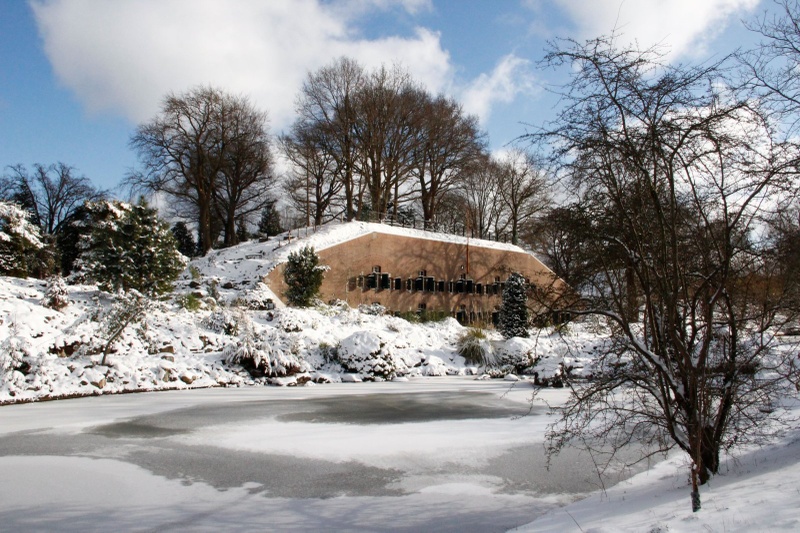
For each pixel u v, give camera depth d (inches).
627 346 247.9
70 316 722.2
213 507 243.6
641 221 239.9
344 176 1899.6
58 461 310.3
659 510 199.8
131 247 828.6
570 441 367.9
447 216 2175.2
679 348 231.3
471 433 393.4
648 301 237.1
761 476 230.4
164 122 1691.7
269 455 330.6
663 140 229.8
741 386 249.6
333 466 309.6
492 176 2117.4
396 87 1800.0
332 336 850.8
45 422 419.5
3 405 494.9
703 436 245.6
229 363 690.2
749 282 246.1
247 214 2176.4
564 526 201.8
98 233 871.1
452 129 1884.8
